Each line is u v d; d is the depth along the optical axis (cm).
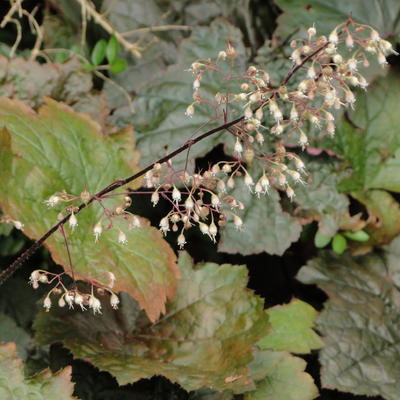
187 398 77
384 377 79
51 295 76
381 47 66
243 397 77
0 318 80
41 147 74
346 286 82
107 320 77
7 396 71
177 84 81
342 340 80
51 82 80
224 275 78
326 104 67
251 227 80
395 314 81
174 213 68
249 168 80
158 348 76
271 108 66
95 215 73
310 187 82
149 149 80
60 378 71
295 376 77
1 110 74
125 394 77
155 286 72
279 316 80
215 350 76
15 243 82
